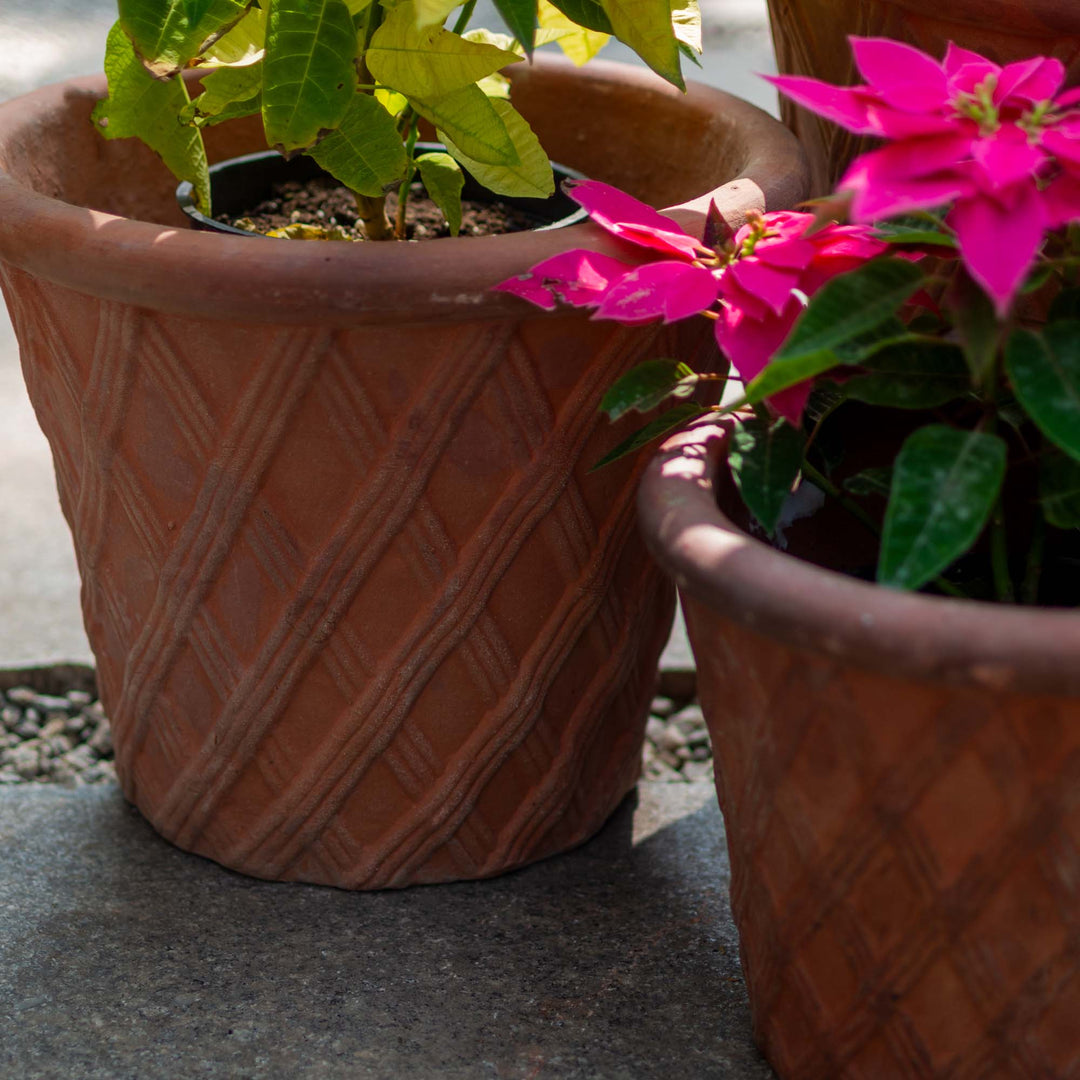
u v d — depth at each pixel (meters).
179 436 1.00
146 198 1.36
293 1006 1.04
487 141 1.02
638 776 1.31
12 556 1.70
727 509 0.93
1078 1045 0.82
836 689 0.76
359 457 0.98
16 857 1.20
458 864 1.17
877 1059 0.88
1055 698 0.69
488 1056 0.99
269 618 1.05
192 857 1.21
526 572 1.05
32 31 3.27
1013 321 0.86
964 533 0.72
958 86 0.83
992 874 0.77
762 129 1.18
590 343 0.98
